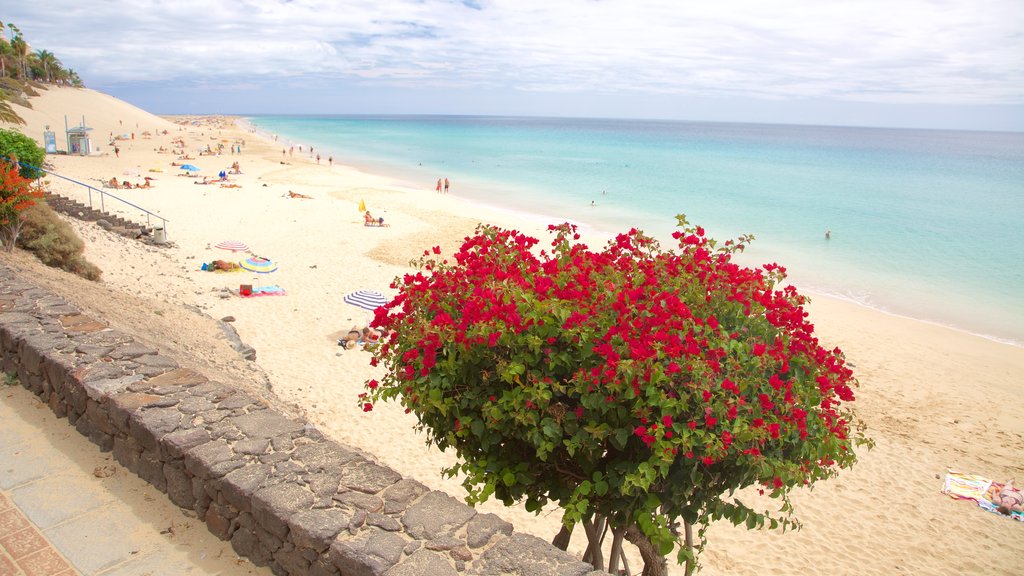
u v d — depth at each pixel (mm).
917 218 42594
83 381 5402
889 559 9633
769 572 9195
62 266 14664
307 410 12008
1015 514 10867
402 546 3605
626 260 4977
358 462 4434
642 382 3717
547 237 31984
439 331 4121
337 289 20625
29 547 4230
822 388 4352
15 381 6309
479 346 4059
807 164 89188
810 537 10047
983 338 20547
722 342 4090
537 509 4562
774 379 4012
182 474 4578
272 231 28422
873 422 14375
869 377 17047
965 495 11352
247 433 4742
